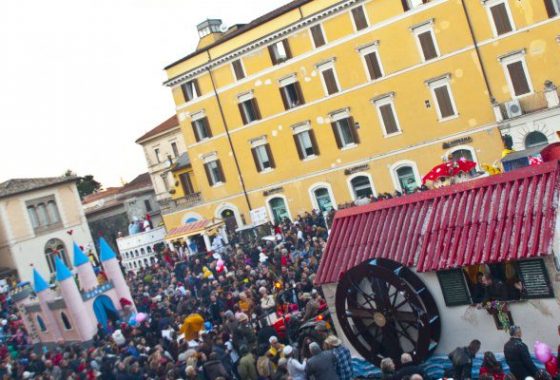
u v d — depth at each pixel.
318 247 31.67
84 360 25.05
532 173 16.08
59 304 36.81
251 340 20.89
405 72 45.94
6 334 40.75
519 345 14.16
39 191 65.25
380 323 17.62
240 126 55.22
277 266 32.44
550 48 40.41
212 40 61.16
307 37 49.72
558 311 15.12
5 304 48.50
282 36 50.88
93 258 60.62
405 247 17.39
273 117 53.09
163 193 78.00
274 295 24.77
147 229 60.66
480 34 42.59
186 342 22.62
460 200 17.06
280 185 54.19
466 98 43.88
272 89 52.62
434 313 16.81
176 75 57.94
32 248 64.12
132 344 25.12
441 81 44.66
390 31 45.97
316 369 15.77
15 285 52.44
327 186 51.56
